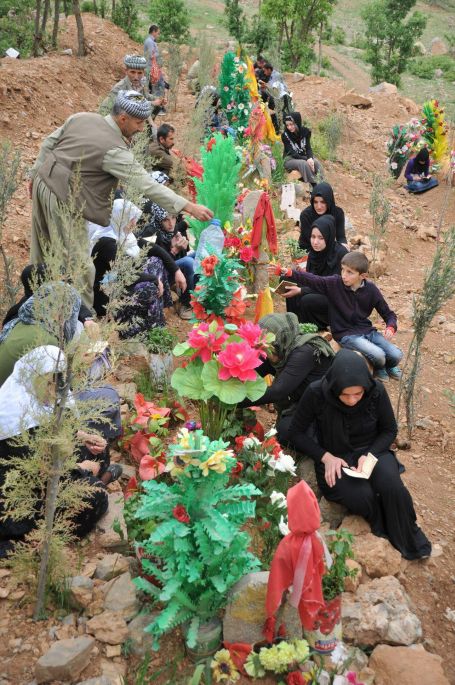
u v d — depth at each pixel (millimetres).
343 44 37000
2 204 5266
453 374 6121
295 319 4129
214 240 5109
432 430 5137
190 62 16719
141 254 3904
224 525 2723
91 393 3875
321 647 2965
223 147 5387
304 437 3828
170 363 4793
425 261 9008
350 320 5238
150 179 4371
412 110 16438
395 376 5230
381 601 3293
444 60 34688
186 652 2947
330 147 12172
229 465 2824
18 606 3131
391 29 27281
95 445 3562
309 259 6047
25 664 2863
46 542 2947
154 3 19375
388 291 7805
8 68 10977
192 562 2777
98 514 3496
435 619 3484
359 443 3826
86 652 2857
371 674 2992
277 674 2893
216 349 3555
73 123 4531
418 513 4156
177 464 2783
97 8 18906
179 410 4395
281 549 2758
